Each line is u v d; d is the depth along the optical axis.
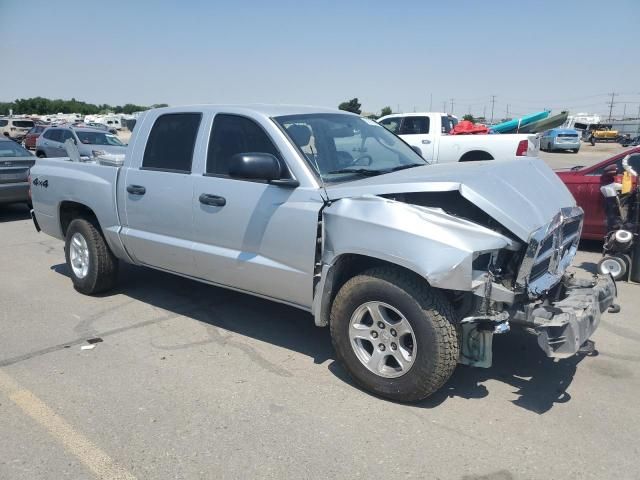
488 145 12.36
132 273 6.70
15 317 5.29
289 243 3.98
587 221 7.77
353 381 3.96
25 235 9.34
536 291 3.44
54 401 3.71
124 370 4.16
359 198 3.63
